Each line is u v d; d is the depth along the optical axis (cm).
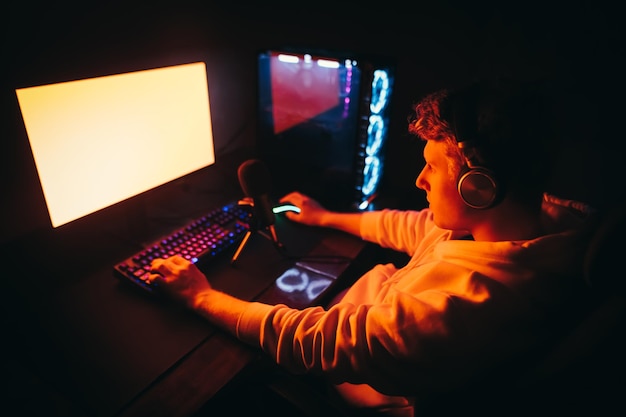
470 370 67
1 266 102
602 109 113
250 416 103
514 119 63
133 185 109
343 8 137
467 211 73
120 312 91
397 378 69
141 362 80
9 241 111
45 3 102
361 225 118
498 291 66
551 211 81
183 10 136
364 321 73
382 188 151
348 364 72
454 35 124
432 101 71
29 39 102
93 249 111
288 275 104
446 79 130
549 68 115
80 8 110
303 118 132
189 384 77
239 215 121
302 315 80
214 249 106
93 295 96
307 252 113
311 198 138
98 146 98
